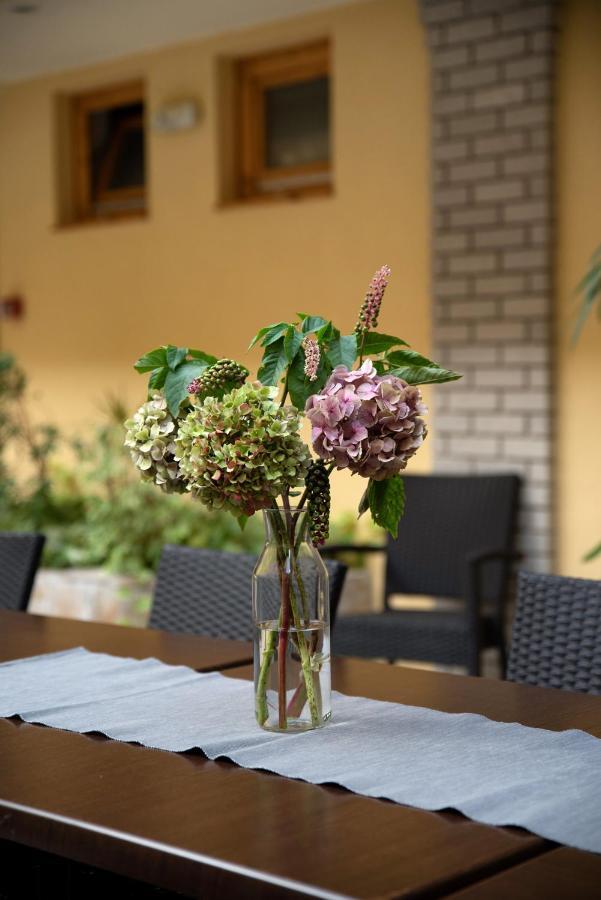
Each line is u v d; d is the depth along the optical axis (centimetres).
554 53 487
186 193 621
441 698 195
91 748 169
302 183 595
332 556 516
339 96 560
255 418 169
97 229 662
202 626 267
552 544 498
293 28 571
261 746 166
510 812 139
